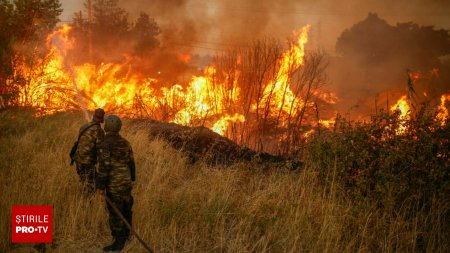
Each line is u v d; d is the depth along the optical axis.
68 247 4.61
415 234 4.66
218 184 6.02
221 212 5.17
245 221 5.03
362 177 5.34
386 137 5.62
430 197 5.10
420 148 5.23
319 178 5.97
